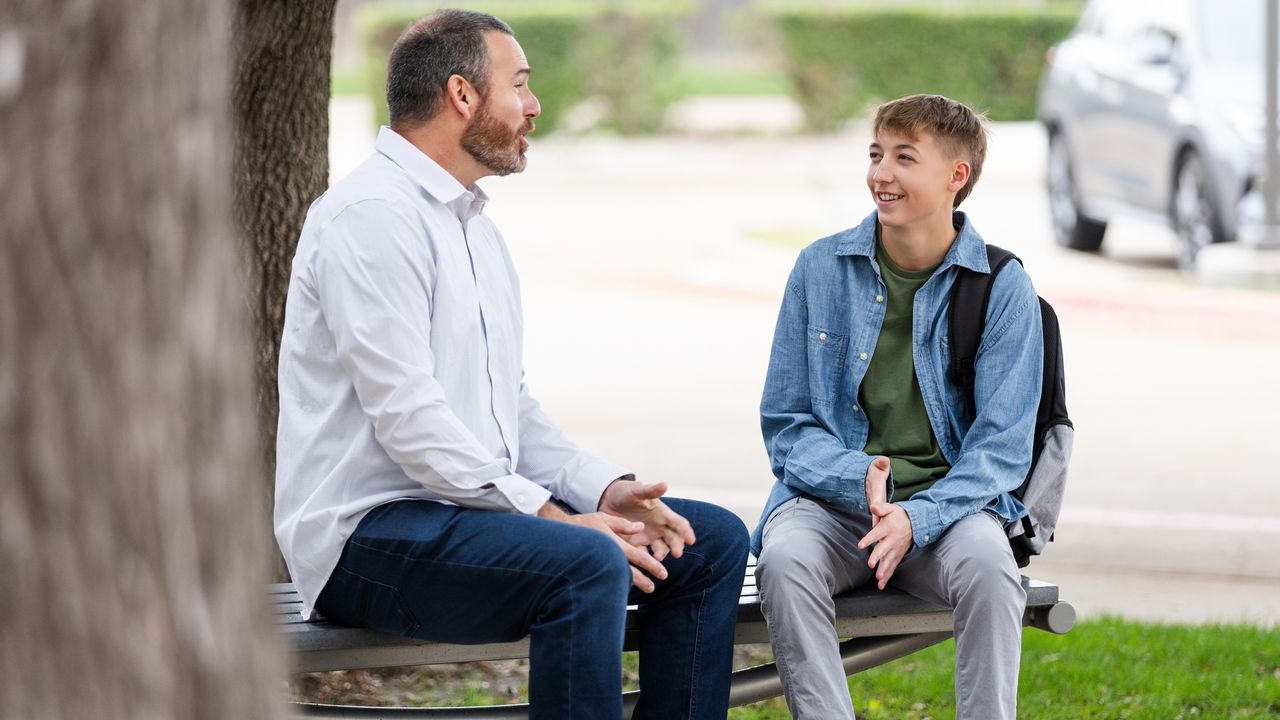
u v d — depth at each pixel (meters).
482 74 5.13
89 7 2.14
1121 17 20.70
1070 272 19.94
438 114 5.13
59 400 2.14
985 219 25.88
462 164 5.22
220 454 2.30
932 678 7.10
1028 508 5.55
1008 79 40.56
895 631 5.48
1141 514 9.89
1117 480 10.73
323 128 7.05
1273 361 15.01
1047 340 5.65
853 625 5.44
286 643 4.75
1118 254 21.83
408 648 5.02
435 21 5.20
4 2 2.13
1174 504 10.12
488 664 7.64
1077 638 7.50
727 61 65.38
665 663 5.09
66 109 2.14
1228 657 7.23
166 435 2.22
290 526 4.98
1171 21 19.36
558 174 35.09
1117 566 8.92
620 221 27.33
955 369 5.61
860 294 5.73
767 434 5.87
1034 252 21.98
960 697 5.13
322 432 4.96
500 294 5.27
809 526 5.43
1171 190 18.77
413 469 4.81
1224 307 16.95
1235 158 17.69
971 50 40.38
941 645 7.73
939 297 5.65
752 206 29.28
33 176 2.13
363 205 4.94
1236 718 6.47
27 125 2.13
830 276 5.79
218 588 2.29
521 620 4.72
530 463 5.50
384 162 5.14
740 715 6.89
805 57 40.50
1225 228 18.05
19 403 2.13
